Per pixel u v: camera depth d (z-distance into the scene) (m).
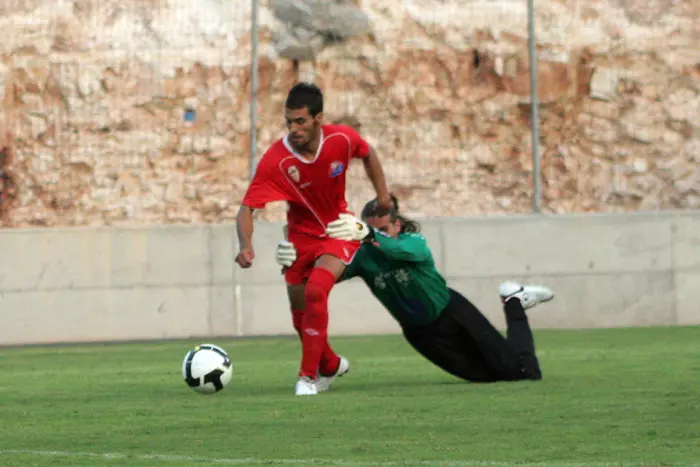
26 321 45.81
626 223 47.41
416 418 17.72
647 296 47.41
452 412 18.45
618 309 47.41
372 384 25.27
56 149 50.91
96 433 16.77
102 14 52.88
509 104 52.53
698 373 25.72
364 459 13.45
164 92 51.81
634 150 52.28
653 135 52.44
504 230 47.41
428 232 47.25
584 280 47.31
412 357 34.75
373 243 22.05
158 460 13.74
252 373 29.97
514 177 51.38
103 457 14.09
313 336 22.70
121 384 27.30
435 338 23.69
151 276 46.44
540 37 53.50
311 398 21.67
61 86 51.53
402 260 22.48
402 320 23.61
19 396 24.09
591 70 53.12
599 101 52.84
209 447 14.89
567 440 14.80
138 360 36.38
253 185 23.62
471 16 53.84
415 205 50.62
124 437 16.20
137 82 51.81
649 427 15.93
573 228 47.38
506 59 53.03
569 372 26.75
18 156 50.78
